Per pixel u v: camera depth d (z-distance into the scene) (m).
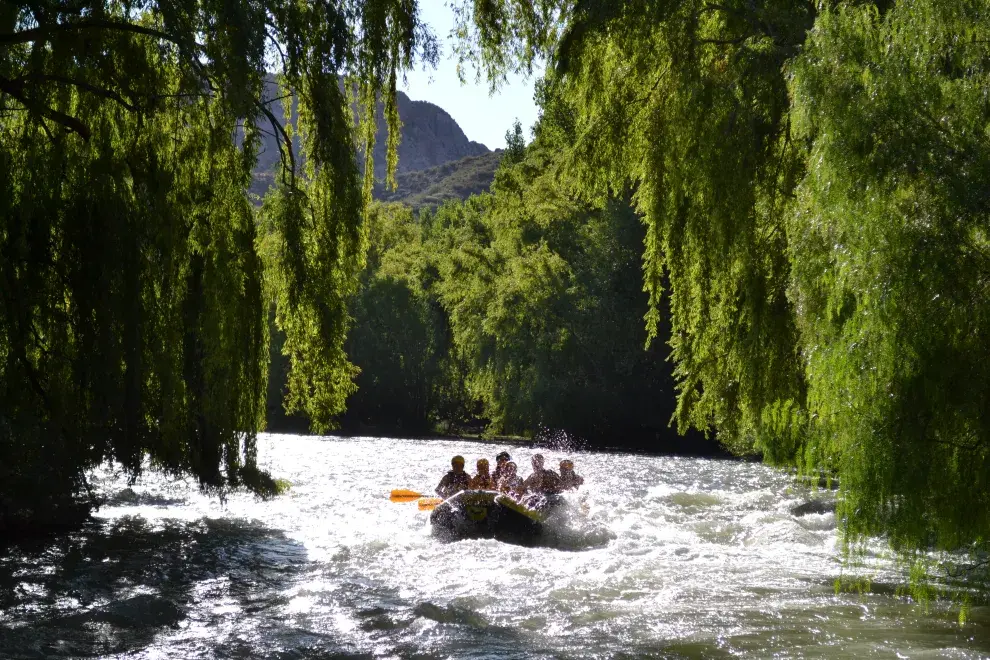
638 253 44.56
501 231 50.16
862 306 6.90
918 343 6.45
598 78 15.35
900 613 8.92
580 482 16.64
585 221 48.50
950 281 6.45
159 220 12.69
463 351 57.16
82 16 12.36
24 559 11.48
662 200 14.07
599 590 10.04
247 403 13.55
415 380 60.50
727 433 16.91
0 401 12.16
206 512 16.03
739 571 11.16
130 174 12.88
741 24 13.79
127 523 14.46
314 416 14.30
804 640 7.96
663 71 14.16
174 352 12.87
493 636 8.16
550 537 13.78
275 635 8.17
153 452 13.34
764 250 12.85
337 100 13.76
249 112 12.40
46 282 12.20
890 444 6.53
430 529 14.29
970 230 6.60
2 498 12.78
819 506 18.12
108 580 10.40
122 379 12.41
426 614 8.88
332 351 13.90
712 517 16.81
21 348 11.99
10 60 12.30
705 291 14.23
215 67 12.38
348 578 10.69
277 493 14.70
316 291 13.62
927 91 6.95
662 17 13.60
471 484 16.25
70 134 12.95
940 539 6.48
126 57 12.88
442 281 59.16
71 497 13.71
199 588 10.09
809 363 7.71
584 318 45.62
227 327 13.02
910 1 7.46
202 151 13.69
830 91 7.39
